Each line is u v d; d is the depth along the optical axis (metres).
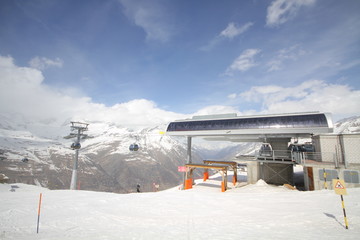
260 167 37.50
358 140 25.70
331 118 28.50
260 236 8.91
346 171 23.44
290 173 35.41
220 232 9.80
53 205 17.62
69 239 9.51
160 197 21.30
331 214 11.84
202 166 38.38
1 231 11.08
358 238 8.07
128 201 19.30
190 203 18.03
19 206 17.28
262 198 19.02
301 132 29.47
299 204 15.32
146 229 10.88
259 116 34.66
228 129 35.59
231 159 37.53
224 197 20.75
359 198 15.46
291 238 8.42
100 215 14.22
